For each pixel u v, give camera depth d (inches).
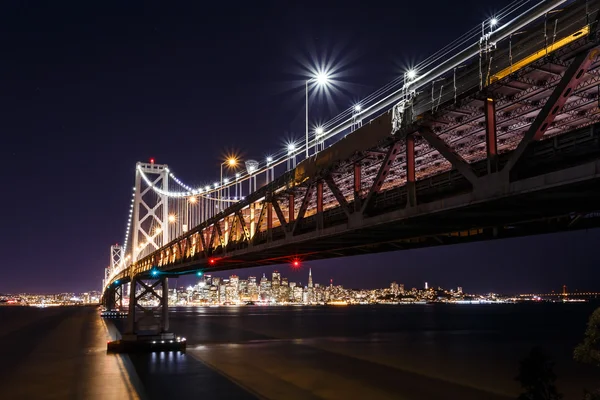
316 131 1179.9
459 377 1676.9
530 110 579.2
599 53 437.4
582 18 437.1
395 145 689.6
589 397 568.4
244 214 1341.0
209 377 1552.7
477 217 645.3
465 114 605.9
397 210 667.4
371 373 1721.2
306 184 918.4
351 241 899.4
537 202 536.1
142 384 1434.5
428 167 852.0
